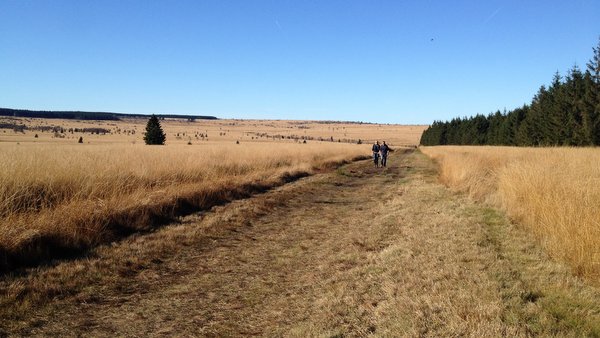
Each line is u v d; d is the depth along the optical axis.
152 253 7.11
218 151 23.33
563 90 45.06
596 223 5.54
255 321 4.60
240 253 7.34
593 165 11.12
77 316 4.76
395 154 55.69
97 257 6.67
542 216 7.35
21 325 4.44
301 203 12.73
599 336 3.79
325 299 5.00
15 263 5.95
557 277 5.20
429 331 3.98
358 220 9.89
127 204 9.03
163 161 14.88
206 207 11.07
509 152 23.61
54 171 9.30
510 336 3.73
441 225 8.29
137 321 4.65
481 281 5.09
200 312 4.88
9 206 7.36
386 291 5.09
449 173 16.38
